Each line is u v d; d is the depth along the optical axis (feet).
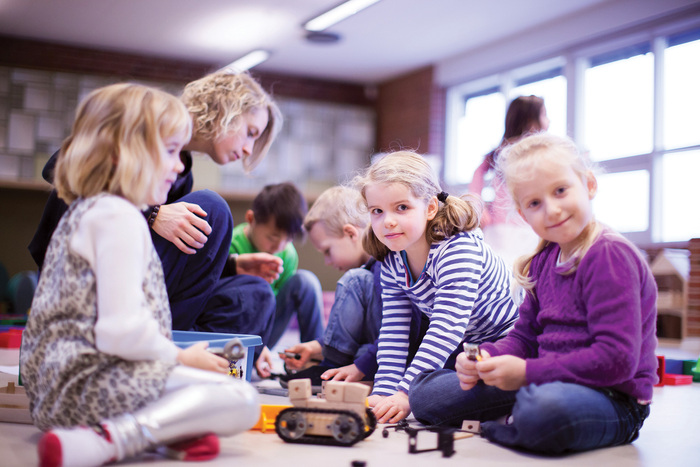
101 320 3.06
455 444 3.63
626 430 3.64
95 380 3.10
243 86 6.06
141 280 3.17
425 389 4.12
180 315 5.48
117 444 2.93
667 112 17.10
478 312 4.71
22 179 22.66
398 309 4.94
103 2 19.40
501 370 3.52
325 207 6.85
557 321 3.77
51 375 3.19
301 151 26.18
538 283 3.99
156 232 5.18
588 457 3.41
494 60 21.88
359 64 24.77
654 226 16.87
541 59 20.52
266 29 21.26
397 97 26.25
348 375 5.17
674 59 17.06
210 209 5.55
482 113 23.09
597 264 3.57
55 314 3.26
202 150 6.00
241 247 7.95
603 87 18.85
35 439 3.52
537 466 3.19
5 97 22.59
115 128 3.31
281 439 3.63
